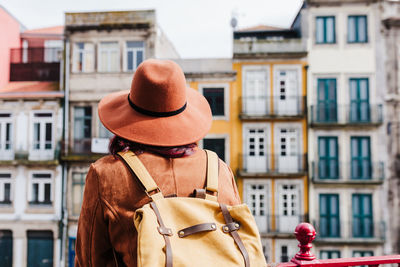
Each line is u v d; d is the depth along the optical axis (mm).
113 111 979
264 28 18359
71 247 15008
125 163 868
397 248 14344
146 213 752
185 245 752
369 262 1452
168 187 853
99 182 859
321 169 14836
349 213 14492
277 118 14844
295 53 15102
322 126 14875
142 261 697
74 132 15617
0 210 15188
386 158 14742
